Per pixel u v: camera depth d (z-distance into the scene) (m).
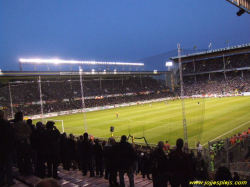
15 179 7.55
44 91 70.62
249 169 10.46
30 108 60.28
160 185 6.30
